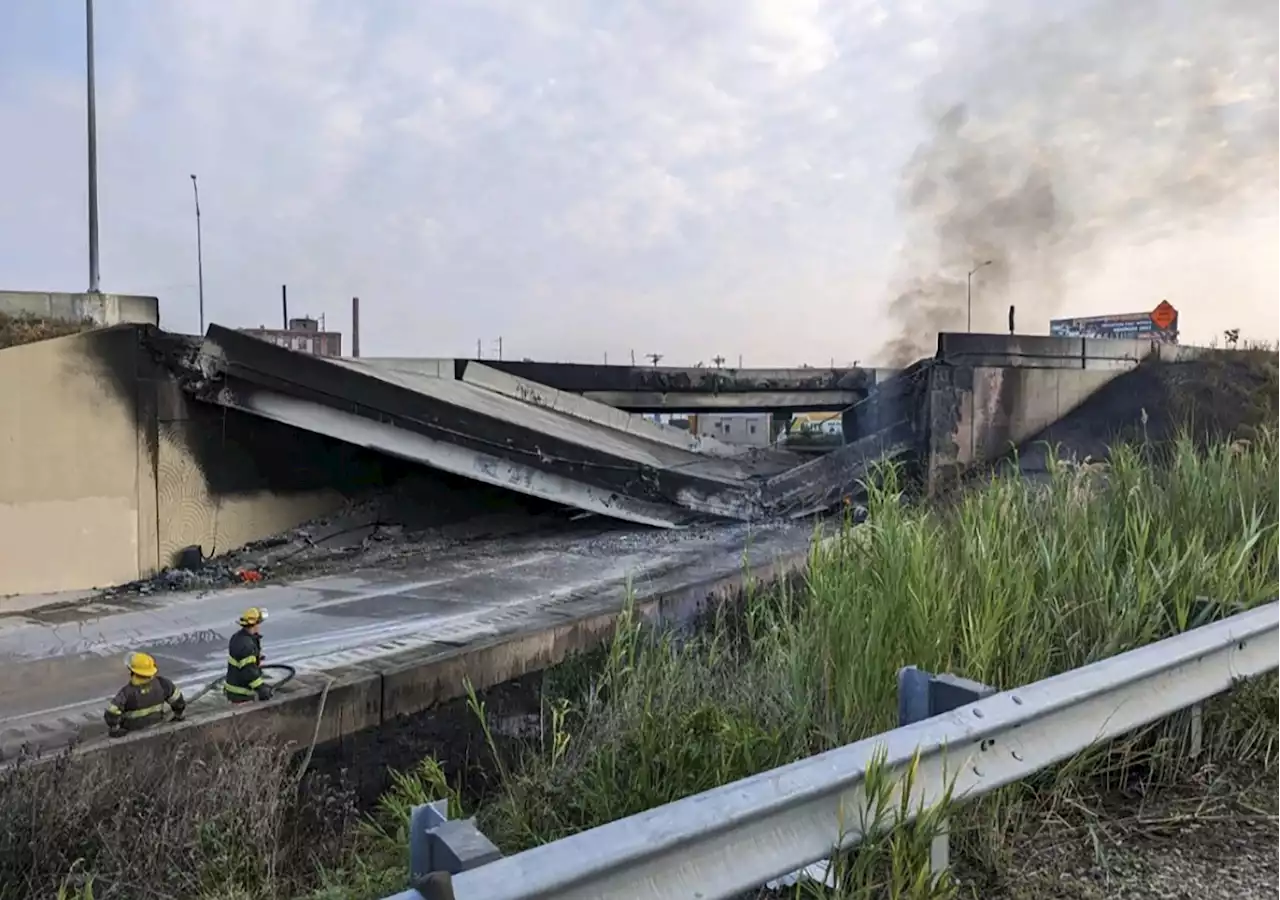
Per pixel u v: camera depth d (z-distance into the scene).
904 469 18.45
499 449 16.89
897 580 4.22
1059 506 5.86
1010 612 4.40
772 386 29.97
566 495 17.66
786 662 4.43
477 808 4.89
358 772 7.79
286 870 5.23
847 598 4.18
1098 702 3.54
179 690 7.90
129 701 6.90
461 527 18.77
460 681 9.24
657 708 4.18
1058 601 4.75
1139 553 4.90
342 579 14.03
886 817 2.79
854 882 2.81
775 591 6.06
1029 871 3.17
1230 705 4.20
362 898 3.60
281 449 16.94
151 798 5.63
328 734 7.99
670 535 17.56
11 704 8.04
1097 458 15.59
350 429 15.88
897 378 20.58
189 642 10.23
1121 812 3.63
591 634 10.80
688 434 27.89
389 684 8.52
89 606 12.27
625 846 2.26
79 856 5.14
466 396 20.64
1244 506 6.05
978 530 5.07
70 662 9.42
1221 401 18.56
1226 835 3.44
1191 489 6.20
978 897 3.02
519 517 20.00
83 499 13.86
